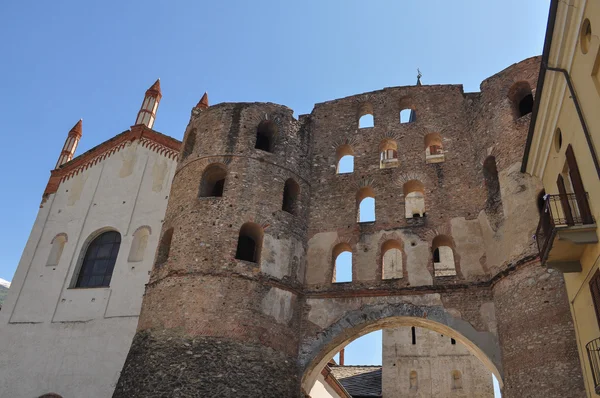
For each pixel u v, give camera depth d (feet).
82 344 106.32
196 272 87.15
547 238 56.39
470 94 106.73
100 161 133.90
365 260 93.76
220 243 89.97
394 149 111.86
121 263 113.70
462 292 85.56
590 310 56.49
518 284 77.41
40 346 108.99
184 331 81.87
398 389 144.56
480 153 96.02
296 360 87.25
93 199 127.54
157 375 78.84
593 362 55.21
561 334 69.00
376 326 90.27
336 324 88.74
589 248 55.26
